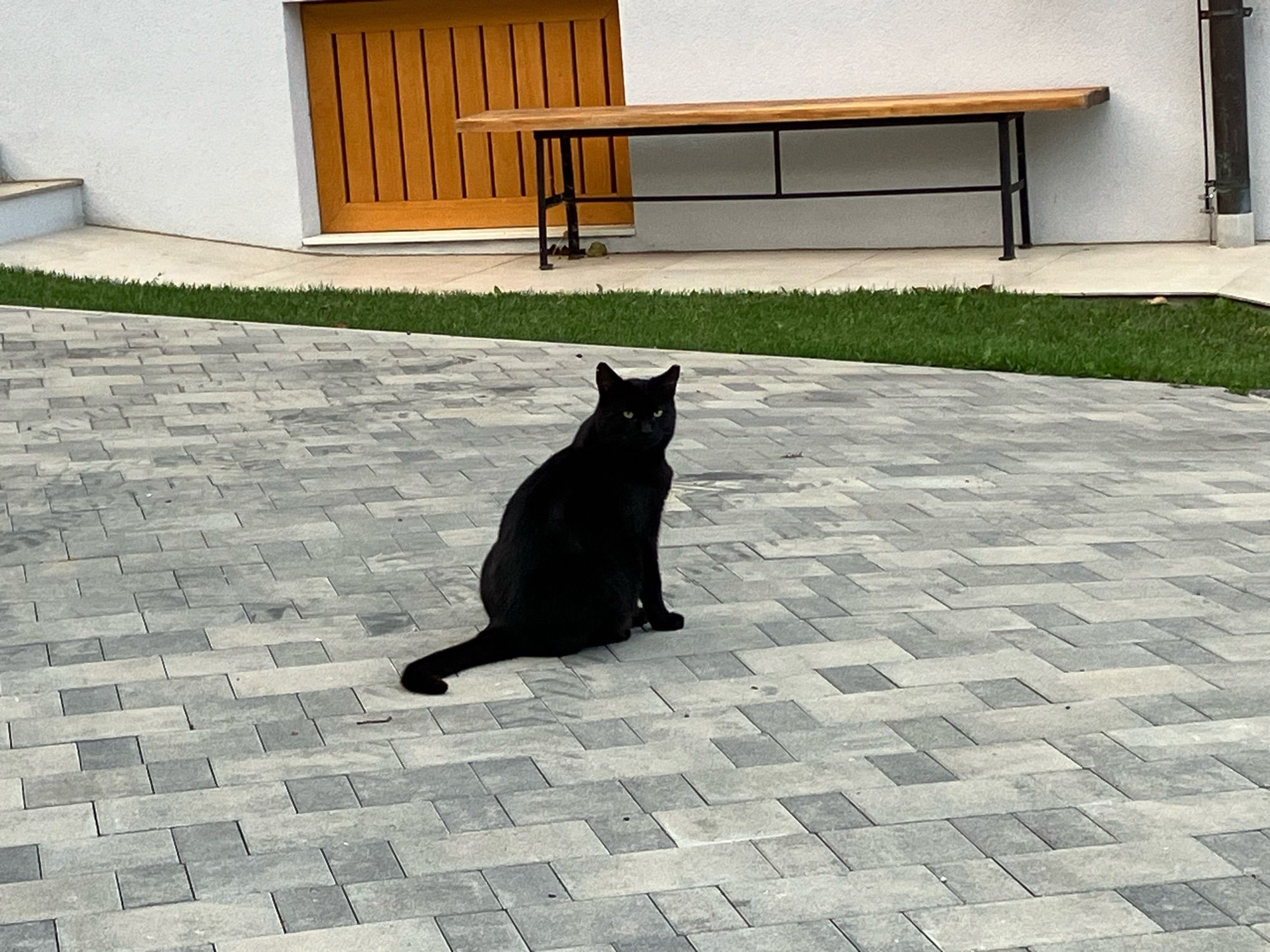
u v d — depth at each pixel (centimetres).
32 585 584
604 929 343
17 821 400
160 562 604
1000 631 517
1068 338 758
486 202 932
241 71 924
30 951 339
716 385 721
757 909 350
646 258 898
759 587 567
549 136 878
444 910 352
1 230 915
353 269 898
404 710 465
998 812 393
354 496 636
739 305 805
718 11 888
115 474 652
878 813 394
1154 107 860
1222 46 838
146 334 779
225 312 806
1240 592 552
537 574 498
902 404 703
